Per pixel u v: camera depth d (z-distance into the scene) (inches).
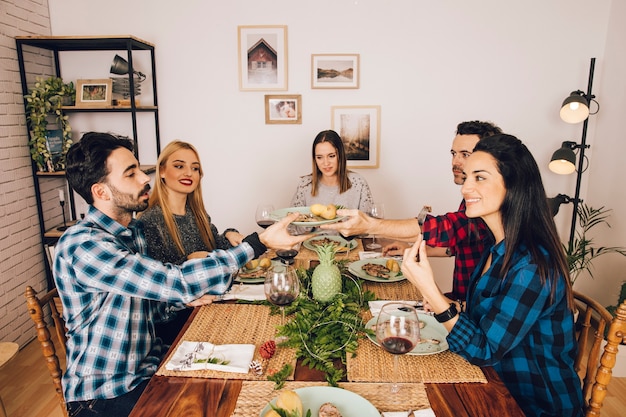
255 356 50.1
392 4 127.1
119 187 57.1
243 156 136.9
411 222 72.4
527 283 46.9
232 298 64.9
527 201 49.1
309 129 134.6
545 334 49.8
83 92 123.3
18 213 116.6
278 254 74.6
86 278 52.2
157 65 132.0
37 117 117.3
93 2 129.1
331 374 46.4
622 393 96.5
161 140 136.3
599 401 53.3
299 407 38.2
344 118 133.3
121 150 57.3
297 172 137.3
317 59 130.2
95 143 55.9
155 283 52.0
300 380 45.6
